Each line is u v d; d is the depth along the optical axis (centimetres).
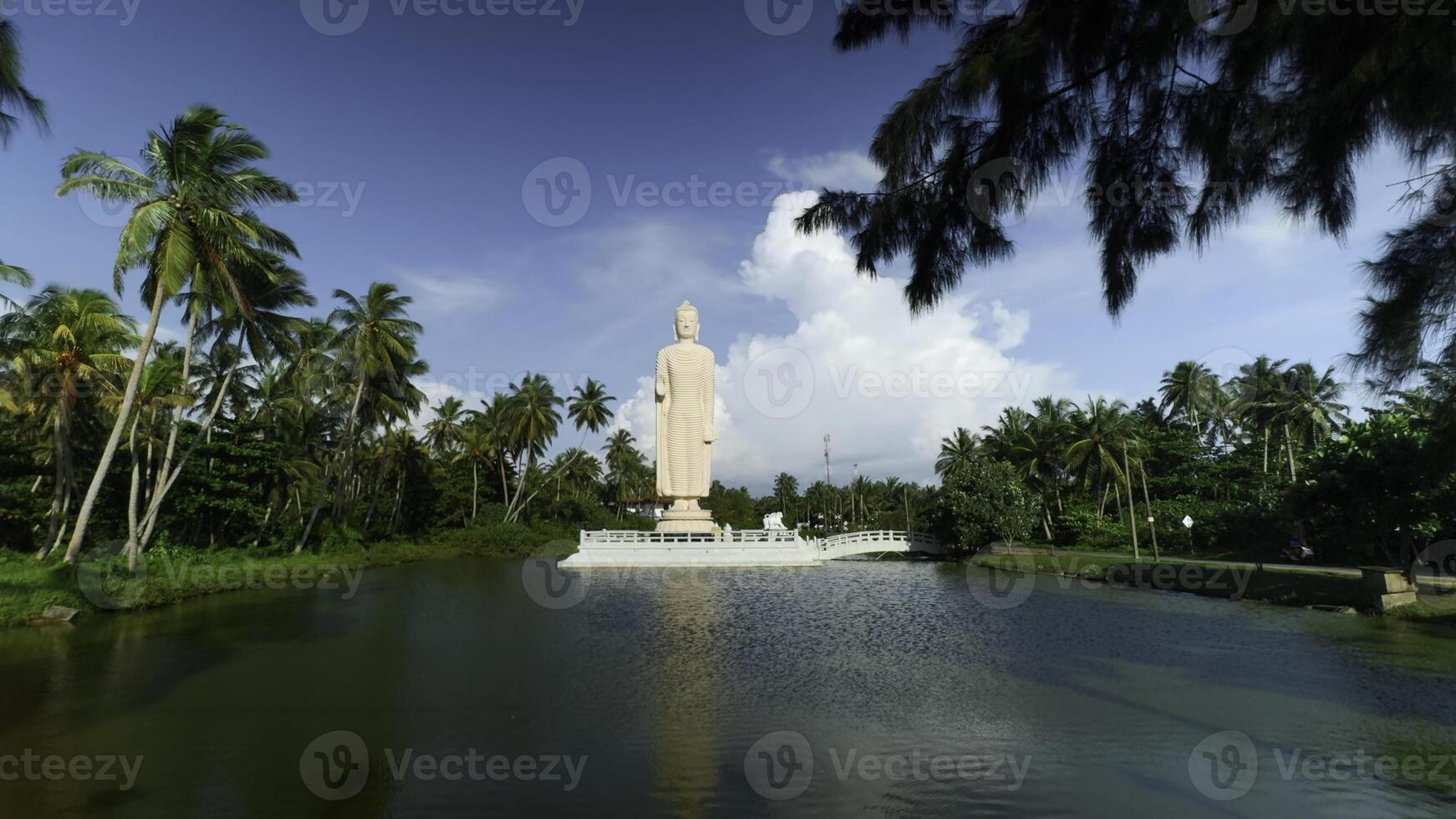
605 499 9006
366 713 1179
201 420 3806
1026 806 809
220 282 2484
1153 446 5572
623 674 1471
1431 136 443
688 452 4778
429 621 2198
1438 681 1347
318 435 4819
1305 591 2439
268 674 1459
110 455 2333
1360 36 400
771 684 1381
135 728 1098
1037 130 500
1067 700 1248
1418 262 550
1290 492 2902
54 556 2766
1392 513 2562
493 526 5772
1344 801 818
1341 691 1284
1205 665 1514
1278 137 474
